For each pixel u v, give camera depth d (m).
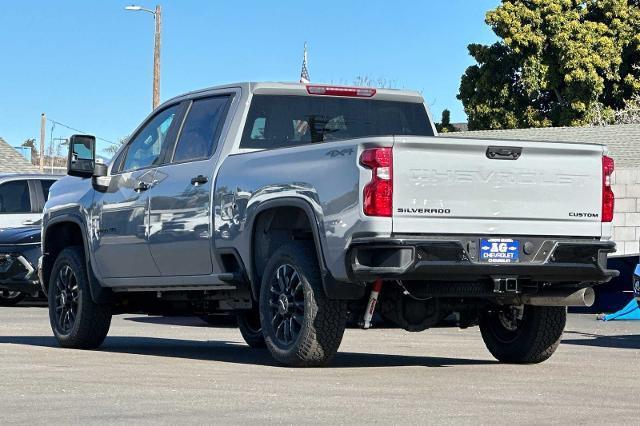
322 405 8.17
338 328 10.71
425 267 10.26
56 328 14.01
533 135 40.06
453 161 10.45
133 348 14.04
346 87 12.64
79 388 9.17
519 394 8.97
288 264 10.91
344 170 10.41
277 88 12.30
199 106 12.67
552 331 11.76
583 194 11.06
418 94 13.01
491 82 54.28
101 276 13.52
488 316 12.15
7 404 8.19
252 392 8.92
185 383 9.55
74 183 14.23
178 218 12.30
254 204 11.27
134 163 13.37
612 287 23.12
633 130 38.09
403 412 7.83
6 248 23.75
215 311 13.25
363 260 10.29
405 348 14.13
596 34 53.19
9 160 54.59
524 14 52.88
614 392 9.23
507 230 10.66
